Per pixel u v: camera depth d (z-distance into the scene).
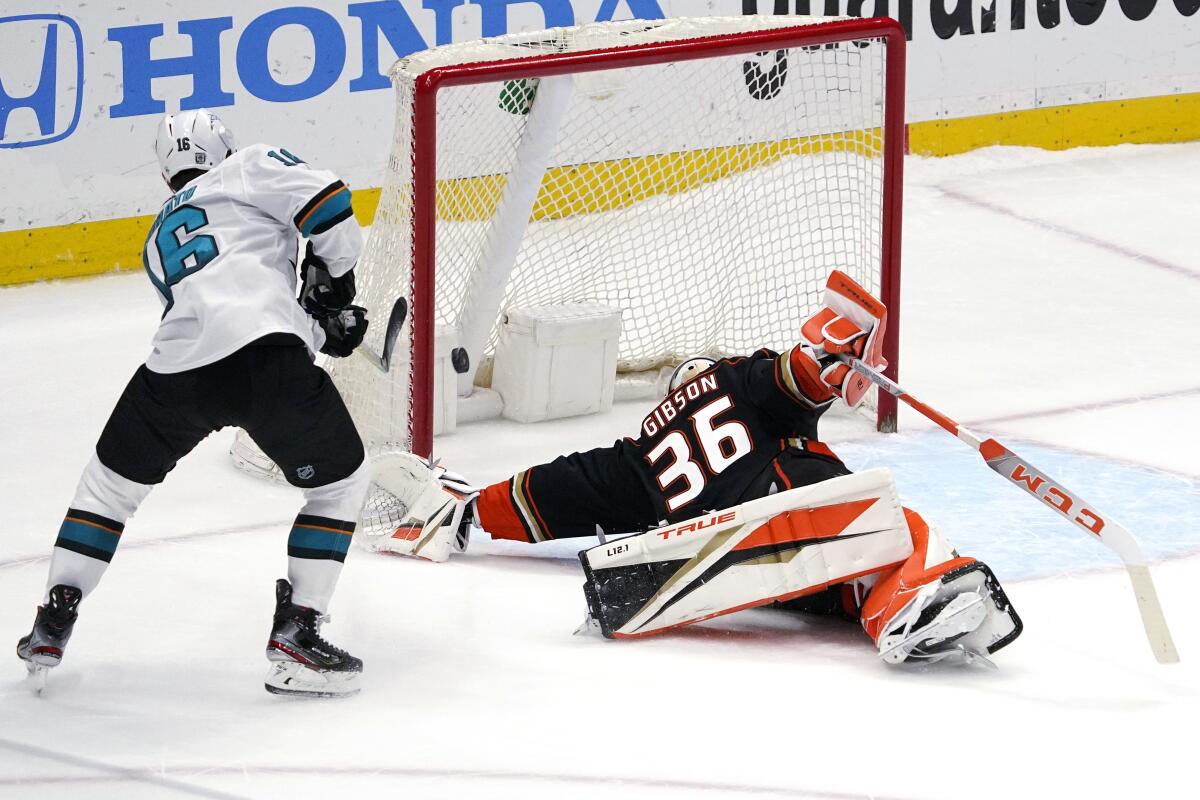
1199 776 11.12
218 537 16.69
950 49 34.47
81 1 27.12
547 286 22.64
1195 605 14.44
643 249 25.27
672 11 32.53
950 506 17.28
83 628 14.18
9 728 12.05
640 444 15.09
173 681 13.02
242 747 11.70
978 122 35.16
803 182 23.81
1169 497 17.44
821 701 12.41
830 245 25.75
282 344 12.40
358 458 12.80
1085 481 18.02
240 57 28.86
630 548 13.71
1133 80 36.06
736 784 11.02
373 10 29.92
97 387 22.44
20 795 10.98
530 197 19.47
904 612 12.62
